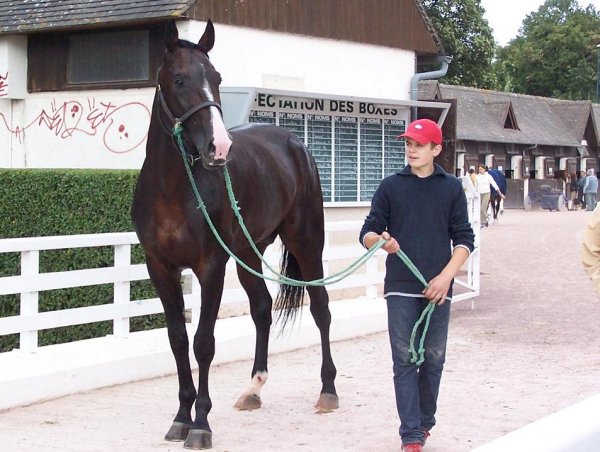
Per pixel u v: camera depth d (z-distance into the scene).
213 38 6.59
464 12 44.72
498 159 48.47
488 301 13.73
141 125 13.32
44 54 14.23
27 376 7.40
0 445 6.28
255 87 13.09
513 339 10.69
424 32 17.64
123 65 13.47
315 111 15.39
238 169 6.76
